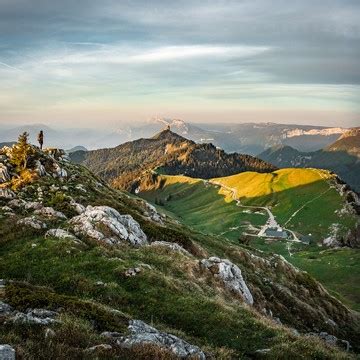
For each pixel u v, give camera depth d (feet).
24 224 157.38
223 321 102.32
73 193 256.52
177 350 68.23
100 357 55.93
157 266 141.18
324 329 188.96
